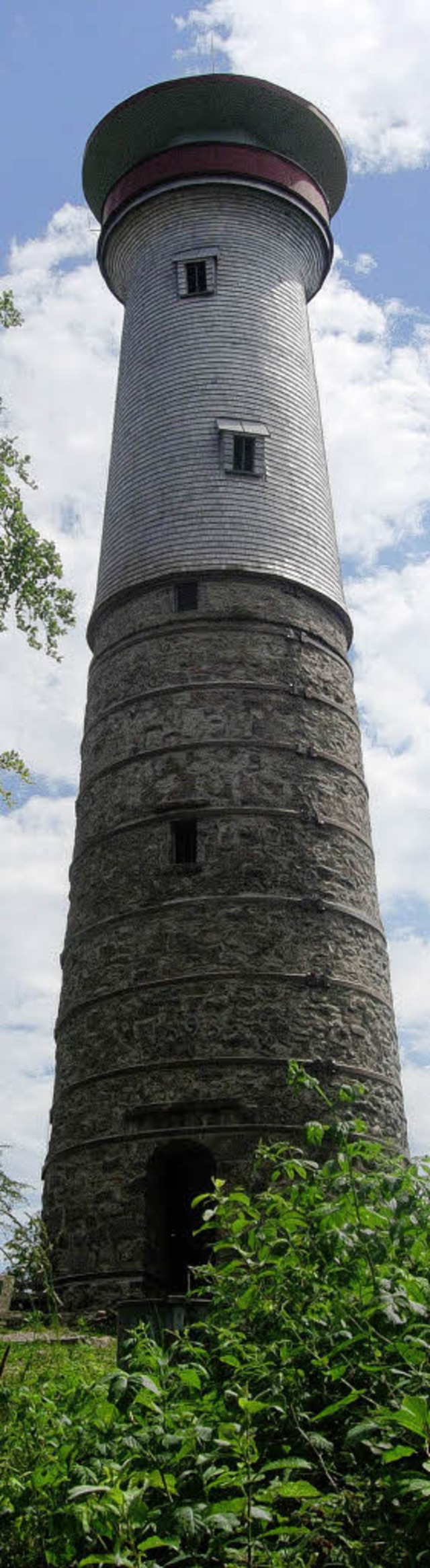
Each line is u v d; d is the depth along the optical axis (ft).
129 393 106.11
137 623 95.76
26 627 77.15
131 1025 82.79
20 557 74.49
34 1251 31.40
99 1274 77.15
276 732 90.84
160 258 107.86
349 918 88.02
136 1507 21.04
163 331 104.83
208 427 99.30
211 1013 81.00
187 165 107.34
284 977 82.74
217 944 82.99
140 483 100.27
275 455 100.12
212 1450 22.98
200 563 94.99
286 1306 27.63
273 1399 24.22
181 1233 83.46
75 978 89.15
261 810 87.56
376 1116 82.79
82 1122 82.84
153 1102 79.61
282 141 112.16
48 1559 21.53
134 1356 27.30
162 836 87.40
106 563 101.55
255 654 92.79
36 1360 40.91
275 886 85.46
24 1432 26.00
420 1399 20.29
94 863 91.04
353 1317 25.27
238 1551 20.99
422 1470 22.59
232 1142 77.46
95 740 95.96
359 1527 22.26
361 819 94.89
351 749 96.43
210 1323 29.63
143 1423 23.89
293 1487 21.24
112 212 111.96
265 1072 79.46
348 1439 21.35
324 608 99.04
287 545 97.71
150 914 85.30
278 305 106.73
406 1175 29.99
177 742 89.86
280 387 103.35
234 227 107.34
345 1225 27.84
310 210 111.55
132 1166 78.84
